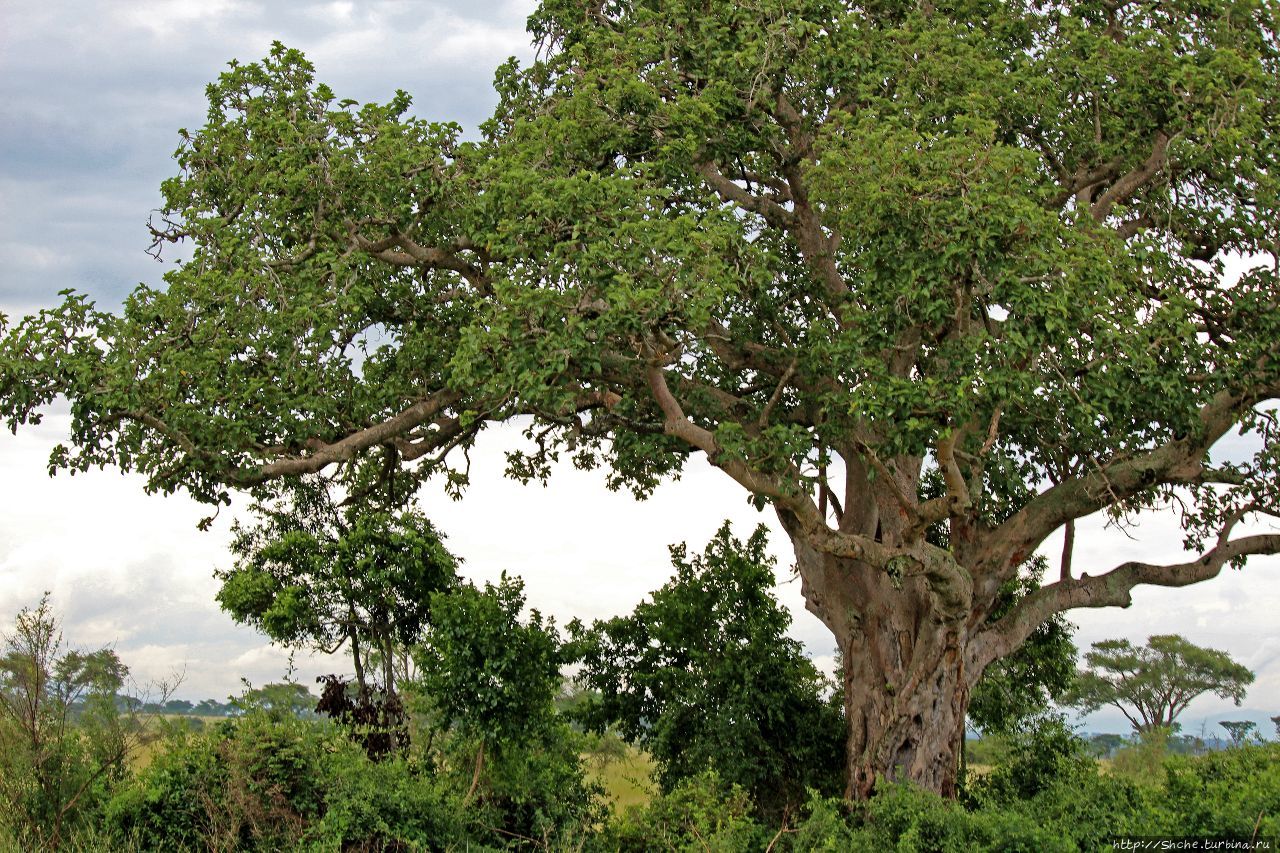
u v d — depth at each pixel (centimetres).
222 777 1560
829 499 2139
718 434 1614
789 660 2217
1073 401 1590
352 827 1559
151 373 1722
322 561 2172
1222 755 1709
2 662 1491
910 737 1895
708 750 2114
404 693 2062
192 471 1892
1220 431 1781
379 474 2298
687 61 2003
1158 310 1639
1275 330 1714
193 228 1927
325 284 1828
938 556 1742
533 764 1973
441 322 1988
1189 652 4144
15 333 1725
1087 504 1872
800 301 2069
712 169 2116
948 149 1584
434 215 1881
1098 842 1428
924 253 1592
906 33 1897
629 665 2389
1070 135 1928
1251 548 1914
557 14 2148
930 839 1476
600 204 1636
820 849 1526
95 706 1608
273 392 1798
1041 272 1541
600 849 1842
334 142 1828
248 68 1923
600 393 1859
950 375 1584
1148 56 1864
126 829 1515
